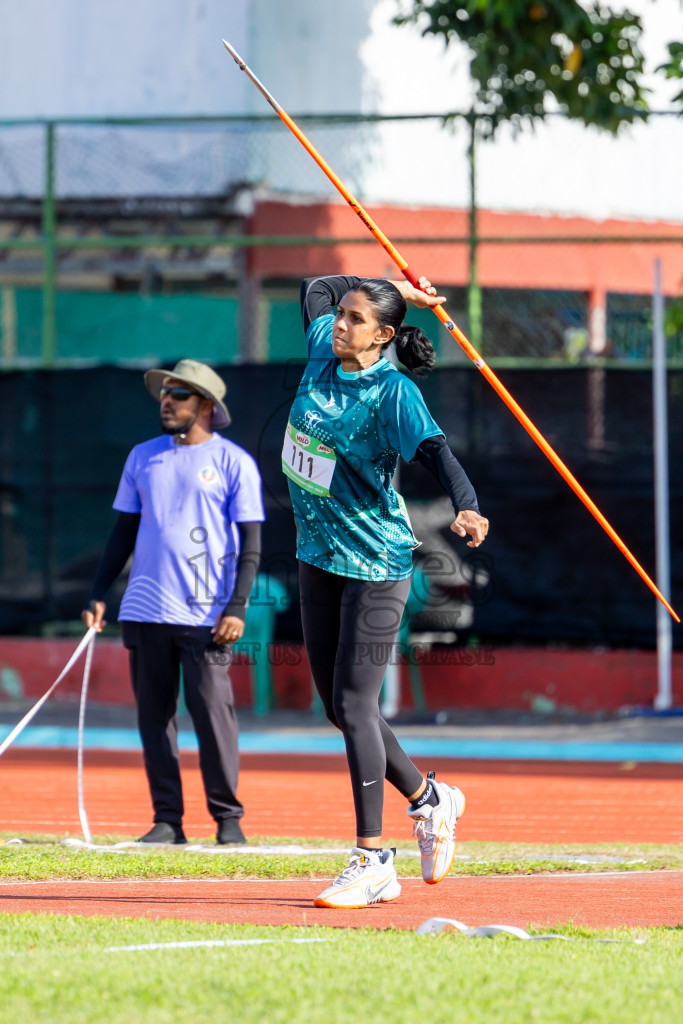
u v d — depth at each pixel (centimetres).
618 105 4212
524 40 4181
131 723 3812
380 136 5169
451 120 4100
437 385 3869
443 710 3931
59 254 5384
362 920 1405
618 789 2825
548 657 3891
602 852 2022
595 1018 962
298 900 1539
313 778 2994
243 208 5334
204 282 5256
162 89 5622
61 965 1094
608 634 3778
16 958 1124
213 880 1703
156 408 4003
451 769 3144
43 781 2892
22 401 4081
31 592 4072
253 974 1069
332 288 1662
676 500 3772
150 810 2538
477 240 4016
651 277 5084
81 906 1468
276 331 5156
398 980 1055
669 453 3775
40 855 1819
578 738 3497
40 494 4066
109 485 4022
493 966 1115
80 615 4028
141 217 5462
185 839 2106
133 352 5325
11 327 5422
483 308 4884
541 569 3816
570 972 1098
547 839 2253
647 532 3772
